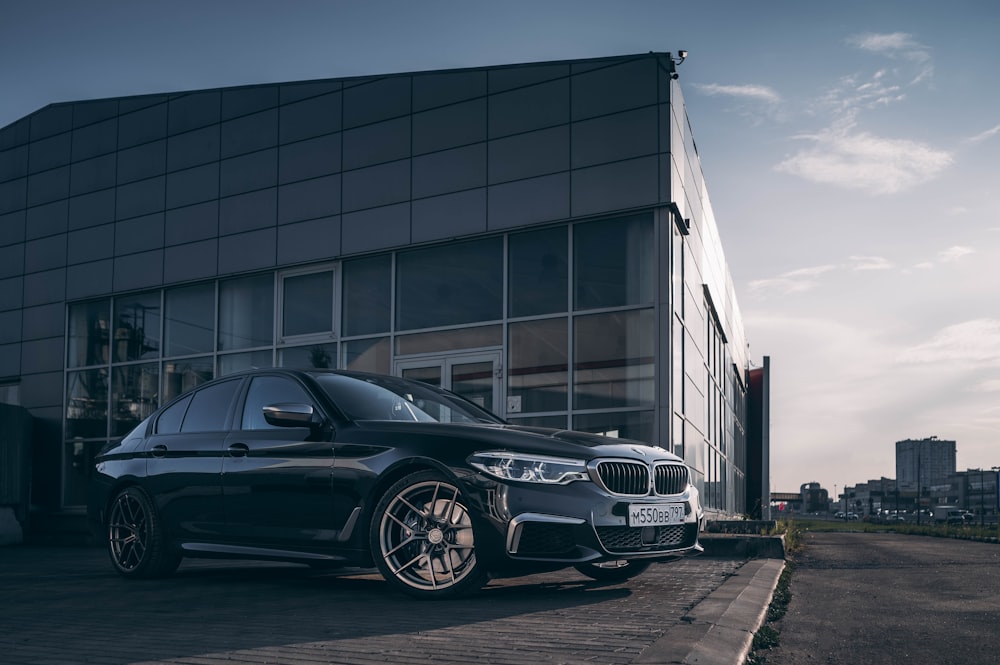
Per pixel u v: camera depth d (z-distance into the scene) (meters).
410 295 13.11
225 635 4.05
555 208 12.05
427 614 4.62
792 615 5.15
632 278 11.57
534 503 4.96
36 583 6.58
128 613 4.85
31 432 16.12
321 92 14.09
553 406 11.85
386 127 13.46
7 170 17.34
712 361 17.72
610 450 5.32
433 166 13.02
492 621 4.36
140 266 15.55
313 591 5.77
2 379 16.88
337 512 5.45
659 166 11.48
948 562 9.45
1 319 17.02
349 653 3.58
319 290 13.91
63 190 16.61
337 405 5.80
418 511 5.23
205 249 14.90
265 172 14.45
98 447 15.70
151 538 6.43
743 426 28.95
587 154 11.94
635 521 5.20
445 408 6.32
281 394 6.09
